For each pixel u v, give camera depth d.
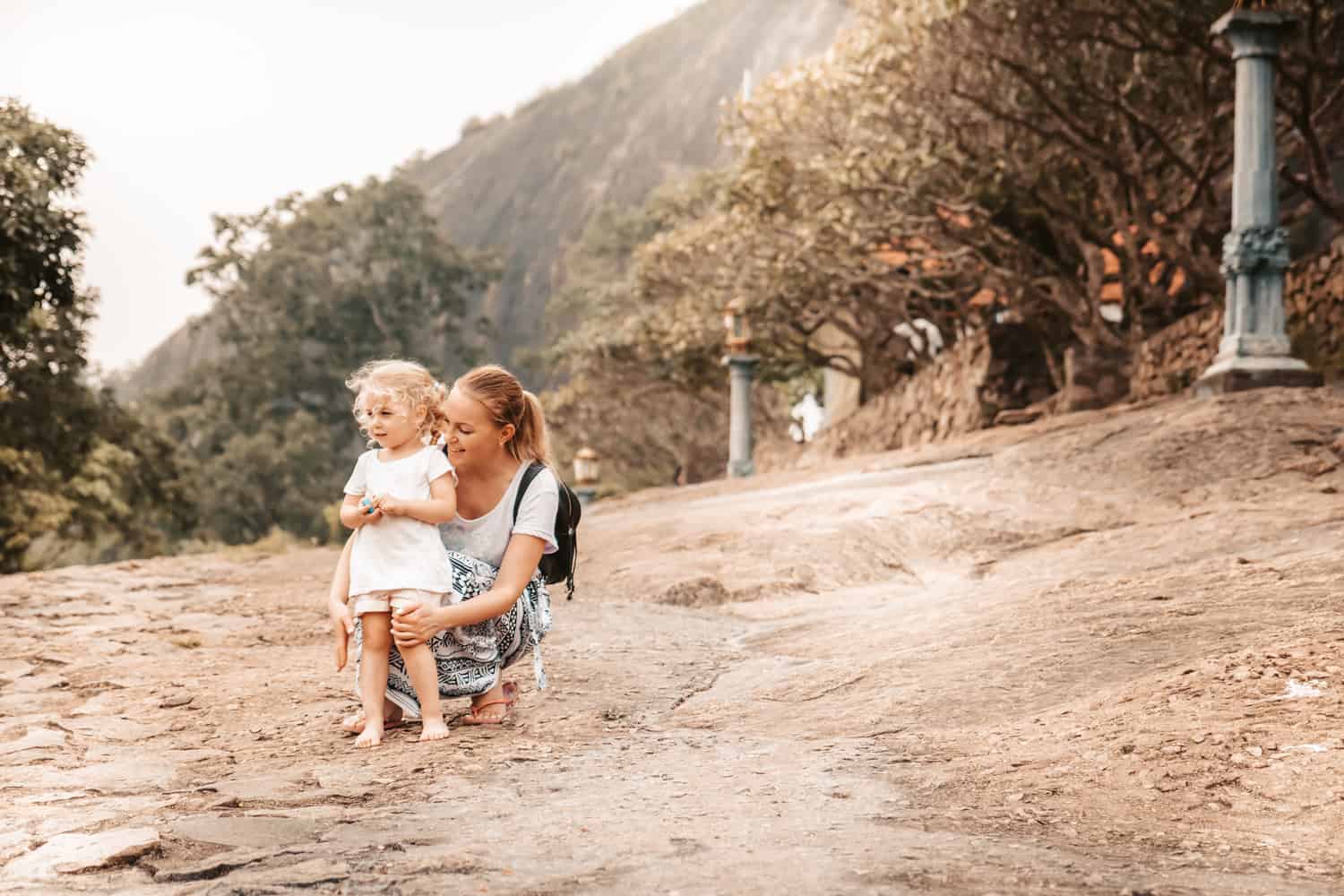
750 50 124.94
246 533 62.38
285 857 2.45
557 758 3.44
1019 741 3.36
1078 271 19.86
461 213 127.69
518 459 4.08
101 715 4.47
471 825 2.68
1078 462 10.17
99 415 26.91
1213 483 9.03
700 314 29.08
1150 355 17.81
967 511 9.12
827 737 3.65
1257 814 2.67
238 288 73.44
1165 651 4.17
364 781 3.19
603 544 10.05
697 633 6.13
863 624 5.89
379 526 3.84
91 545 27.23
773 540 8.77
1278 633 4.06
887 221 18.78
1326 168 13.76
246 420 69.81
